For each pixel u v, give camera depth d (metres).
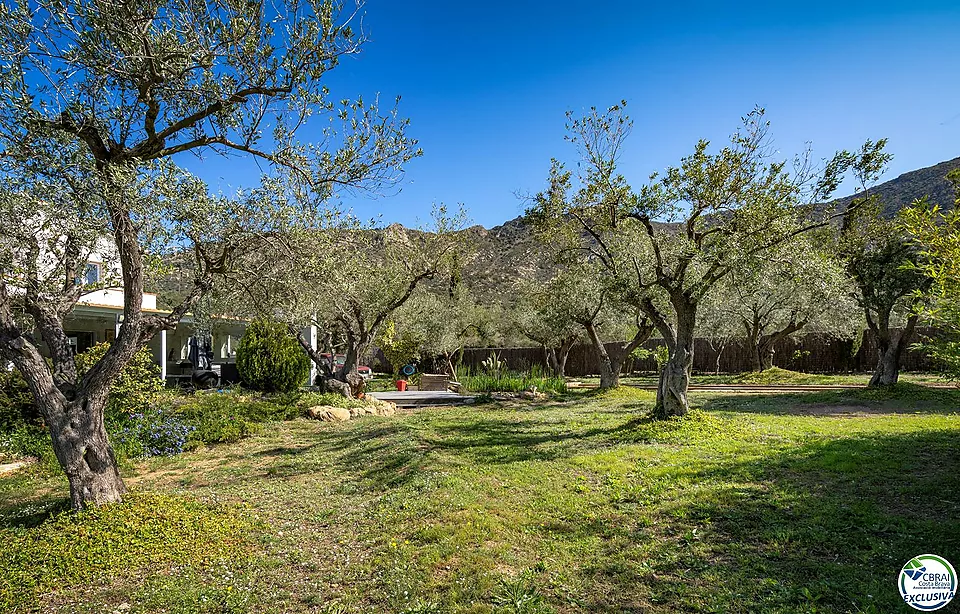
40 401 5.11
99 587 3.96
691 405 13.35
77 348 18.81
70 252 5.46
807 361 26.03
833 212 8.99
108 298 15.27
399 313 23.69
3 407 9.33
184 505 5.57
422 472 6.82
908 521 4.59
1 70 4.45
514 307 25.12
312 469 7.71
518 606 3.42
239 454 8.97
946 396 12.62
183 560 4.36
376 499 6.07
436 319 25.22
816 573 3.75
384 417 13.01
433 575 3.96
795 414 11.39
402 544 4.57
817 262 8.74
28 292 5.24
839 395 13.89
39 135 4.86
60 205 4.95
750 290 9.76
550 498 5.70
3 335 4.95
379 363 34.56
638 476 6.44
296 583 3.98
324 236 7.28
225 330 22.80
